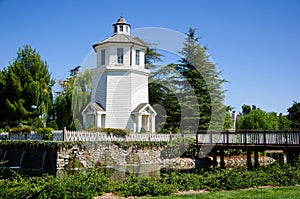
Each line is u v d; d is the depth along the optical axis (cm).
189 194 1055
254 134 2481
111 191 1105
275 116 5319
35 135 2639
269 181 1280
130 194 1070
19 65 3938
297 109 6116
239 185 1195
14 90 3791
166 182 1211
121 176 1734
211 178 1234
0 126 3722
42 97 3841
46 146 2286
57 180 1035
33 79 4000
